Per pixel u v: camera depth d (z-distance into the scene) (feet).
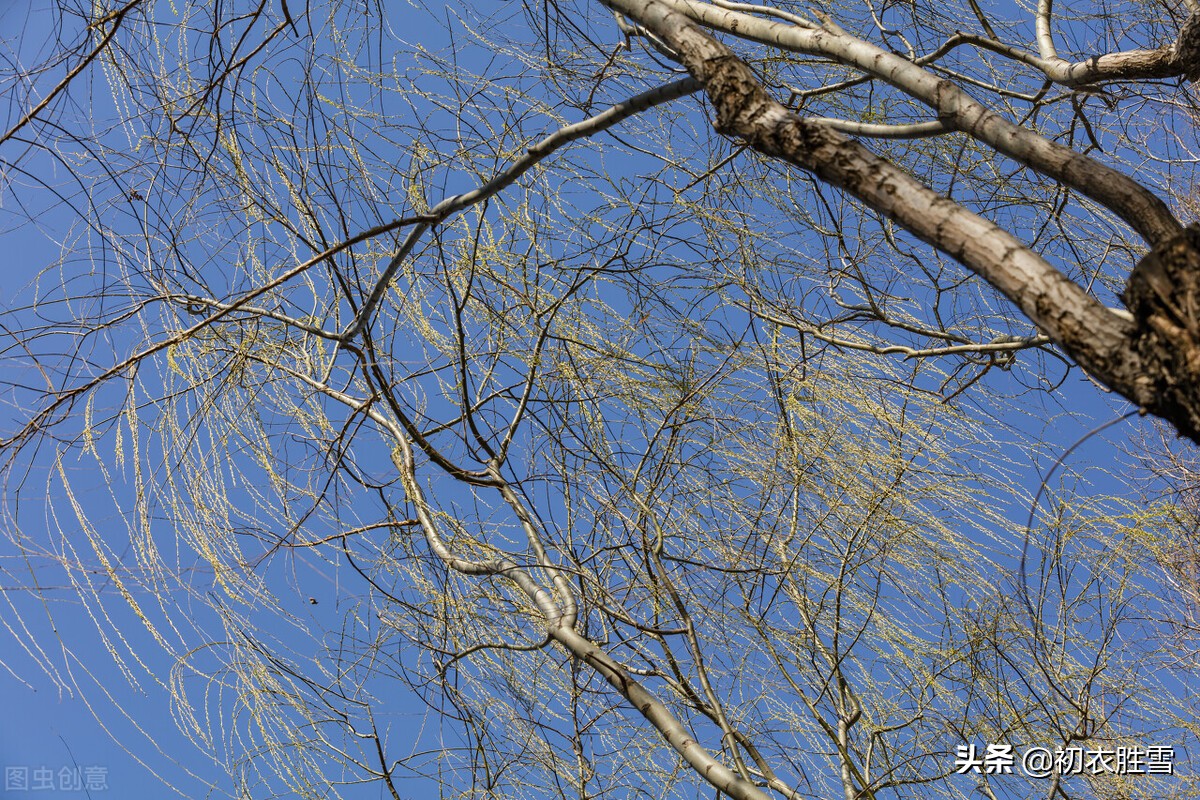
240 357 10.02
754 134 5.50
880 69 7.27
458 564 10.27
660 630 9.39
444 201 8.30
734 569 10.17
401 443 10.92
